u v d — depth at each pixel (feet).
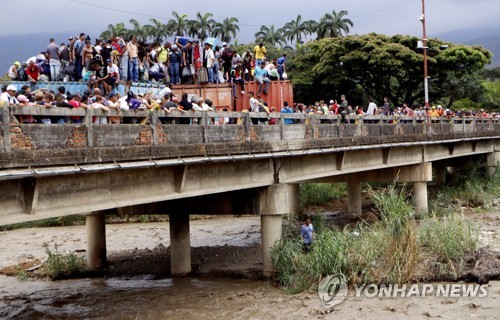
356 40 177.37
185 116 52.29
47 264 77.87
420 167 105.09
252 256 80.43
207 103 64.13
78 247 98.37
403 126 96.32
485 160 149.89
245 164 61.72
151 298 61.62
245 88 86.07
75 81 67.15
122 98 54.44
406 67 180.65
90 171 42.22
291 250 63.31
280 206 65.10
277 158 66.18
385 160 93.15
